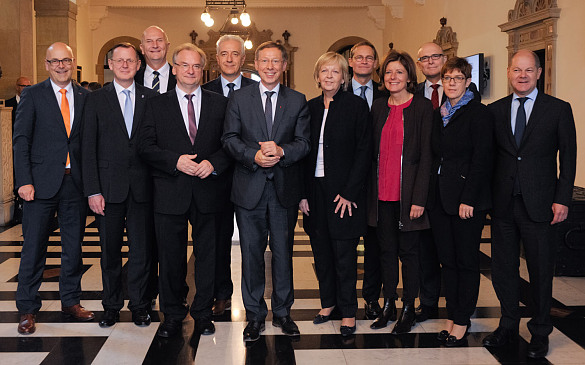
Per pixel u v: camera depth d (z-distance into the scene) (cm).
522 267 604
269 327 432
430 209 403
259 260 415
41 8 1302
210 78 1938
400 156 416
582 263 564
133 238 430
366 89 490
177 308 421
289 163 397
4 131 852
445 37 1234
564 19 769
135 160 424
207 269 421
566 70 764
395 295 433
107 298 435
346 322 418
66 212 439
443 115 400
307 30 1981
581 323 441
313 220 425
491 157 389
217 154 412
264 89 408
